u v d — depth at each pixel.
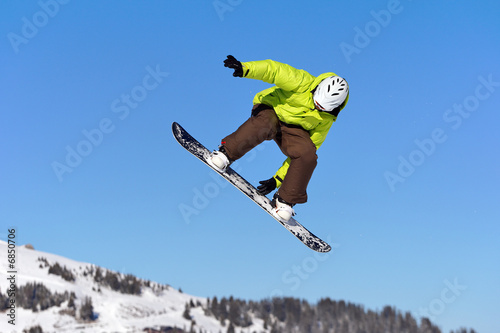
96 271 97.75
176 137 7.29
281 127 7.14
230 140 7.12
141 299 93.00
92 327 75.69
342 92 6.71
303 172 7.12
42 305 76.69
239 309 85.06
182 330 78.38
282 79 6.61
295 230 7.80
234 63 6.36
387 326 63.47
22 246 101.44
